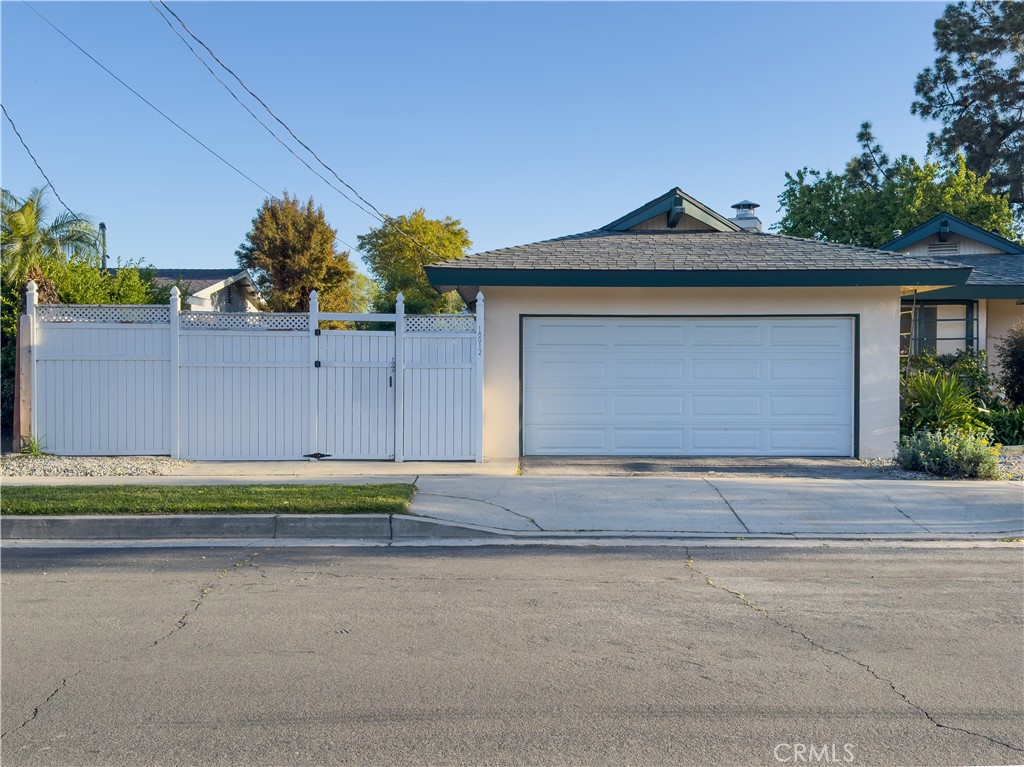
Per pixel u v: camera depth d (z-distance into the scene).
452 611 6.60
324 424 13.52
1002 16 47.53
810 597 7.04
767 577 7.70
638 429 14.34
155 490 10.44
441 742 4.35
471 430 13.60
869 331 14.20
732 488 11.30
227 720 4.60
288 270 44.06
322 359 13.49
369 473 12.42
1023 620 6.42
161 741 4.36
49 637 5.95
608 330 14.27
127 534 9.30
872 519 9.95
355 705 4.80
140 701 4.85
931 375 16.67
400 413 13.51
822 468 13.26
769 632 6.12
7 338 16.95
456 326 13.61
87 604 6.75
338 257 46.28
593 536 9.36
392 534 9.41
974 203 35.16
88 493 10.23
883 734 4.47
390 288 46.19
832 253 14.57
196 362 13.40
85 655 5.59
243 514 9.50
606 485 11.46
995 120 47.69
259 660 5.51
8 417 16.88
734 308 14.22
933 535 9.39
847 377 14.27
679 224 17.00
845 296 14.18
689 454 14.30
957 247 23.48
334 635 6.01
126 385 13.42
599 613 6.57
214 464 13.17
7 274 17.62
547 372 14.27
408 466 13.14
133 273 21.88
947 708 4.80
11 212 18.23
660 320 14.30
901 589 7.30
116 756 4.20
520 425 14.12
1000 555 8.62
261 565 8.06
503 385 14.09
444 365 13.56
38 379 13.39
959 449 12.59
